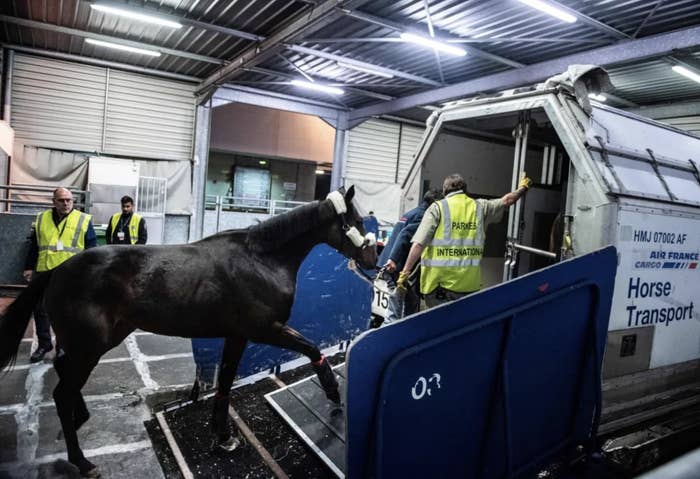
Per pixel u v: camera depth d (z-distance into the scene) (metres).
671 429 3.18
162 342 5.53
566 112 2.95
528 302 2.14
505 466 2.20
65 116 10.58
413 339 1.79
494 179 5.47
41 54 10.12
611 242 2.68
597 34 8.07
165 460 2.93
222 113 15.91
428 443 1.94
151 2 7.88
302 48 9.45
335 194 2.98
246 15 8.18
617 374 2.90
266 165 17.11
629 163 3.05
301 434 2.99
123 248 2.75
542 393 2.36
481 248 3.33
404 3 7.43
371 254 3.04
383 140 15.40
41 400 3.75
